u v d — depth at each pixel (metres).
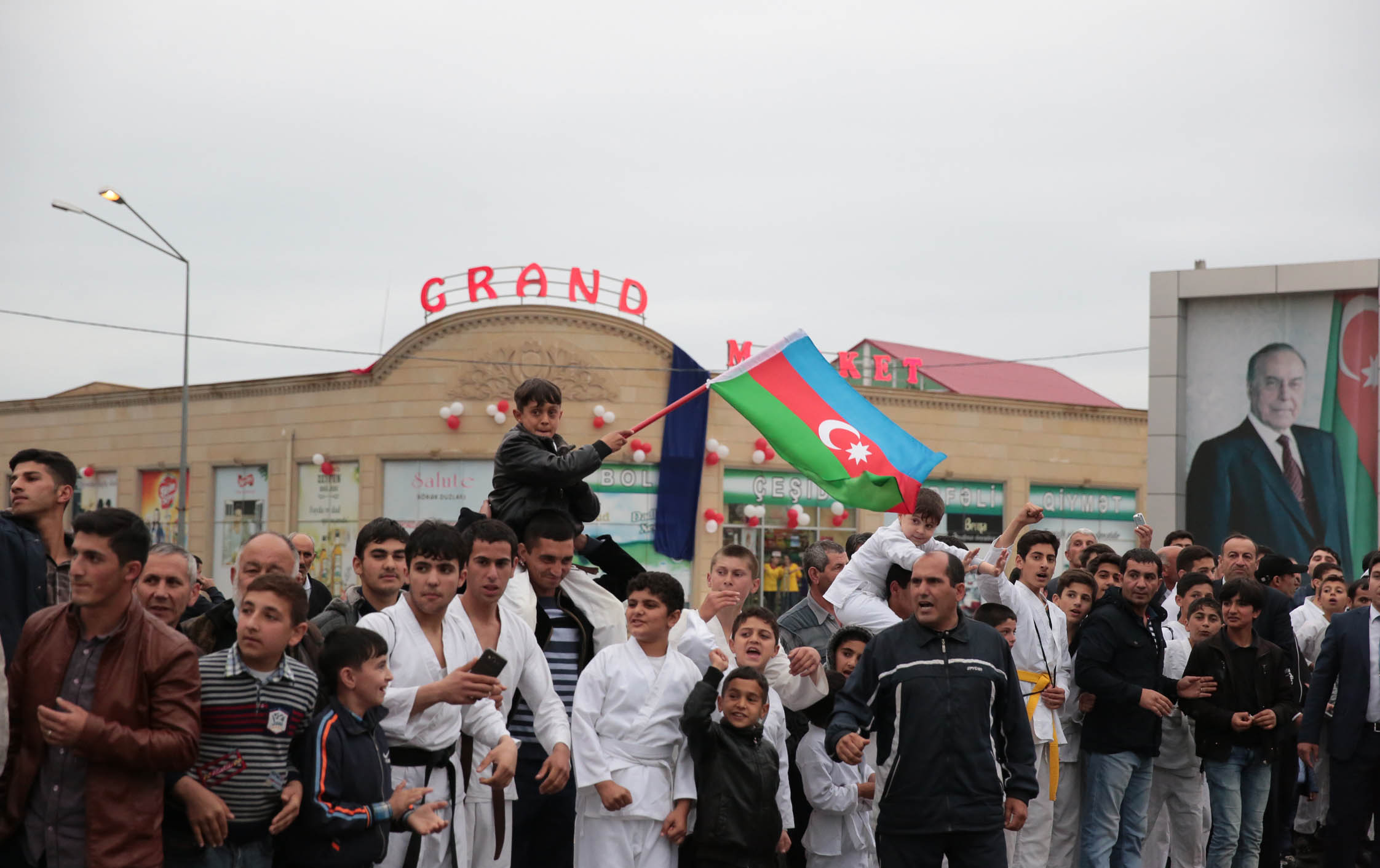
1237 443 19.06
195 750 5.01
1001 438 35.31
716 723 6.79
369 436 32.12
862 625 8.56
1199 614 9.66
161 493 35.75
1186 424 19.30
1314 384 18.73
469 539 6.37
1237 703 9.41
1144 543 11.09
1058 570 35.78
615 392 31.80
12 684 5.12
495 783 5.83
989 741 6.96
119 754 4.86
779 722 7.20
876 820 7.73
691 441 32.06
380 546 6.88
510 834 6.46
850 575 8.80
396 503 31.84
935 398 34.62
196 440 34.94
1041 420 35.81
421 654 6.12
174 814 5.23
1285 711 9.47
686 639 7.03
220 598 8.67
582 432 31.61
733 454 32.59
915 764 6.90
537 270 31.77
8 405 38.38
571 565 7.51
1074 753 9.12
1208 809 9.98
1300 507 18.70
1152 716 8.85
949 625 7.09
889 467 8.31
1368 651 9.56
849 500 8.30
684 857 6.79
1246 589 9.45
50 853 4.95
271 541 6.18
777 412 8.42
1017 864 8.74
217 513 34.56
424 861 6.05
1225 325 19.25
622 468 31.73
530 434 7.35
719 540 32.22
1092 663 8.81
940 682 6.93
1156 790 9.57
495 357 31.31
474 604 6.39
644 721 6.66
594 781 6.52
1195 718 9.38
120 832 4.90
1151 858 9.58
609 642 7.50
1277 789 10.21
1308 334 18.83
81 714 4.82
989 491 35.09
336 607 6.88
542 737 6.45
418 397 31.59
